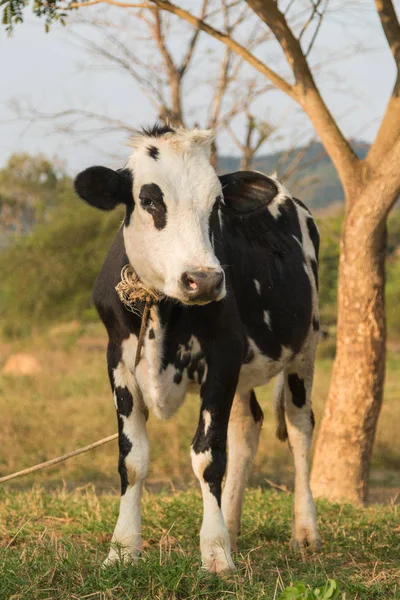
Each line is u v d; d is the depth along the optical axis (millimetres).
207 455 7891
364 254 13266
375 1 13352
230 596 6914
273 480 17312
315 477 13906
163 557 7641
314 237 11062
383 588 7387
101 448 20156
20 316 43719
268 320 9391
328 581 6484
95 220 41844
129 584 6973
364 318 13445
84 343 50000
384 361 13656
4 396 26562
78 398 26219
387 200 12922
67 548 8180
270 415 24016
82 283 42344
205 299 6973
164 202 7387
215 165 23984
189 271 6953
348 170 13203
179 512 10648
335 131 13211
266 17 13211
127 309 8055
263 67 13469
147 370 8047
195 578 7152
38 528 9992
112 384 8414
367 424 13602
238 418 9922
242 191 8156
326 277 45562
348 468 13602
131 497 8070
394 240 67812
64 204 43969
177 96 24297
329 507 11695
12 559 7609
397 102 12984
